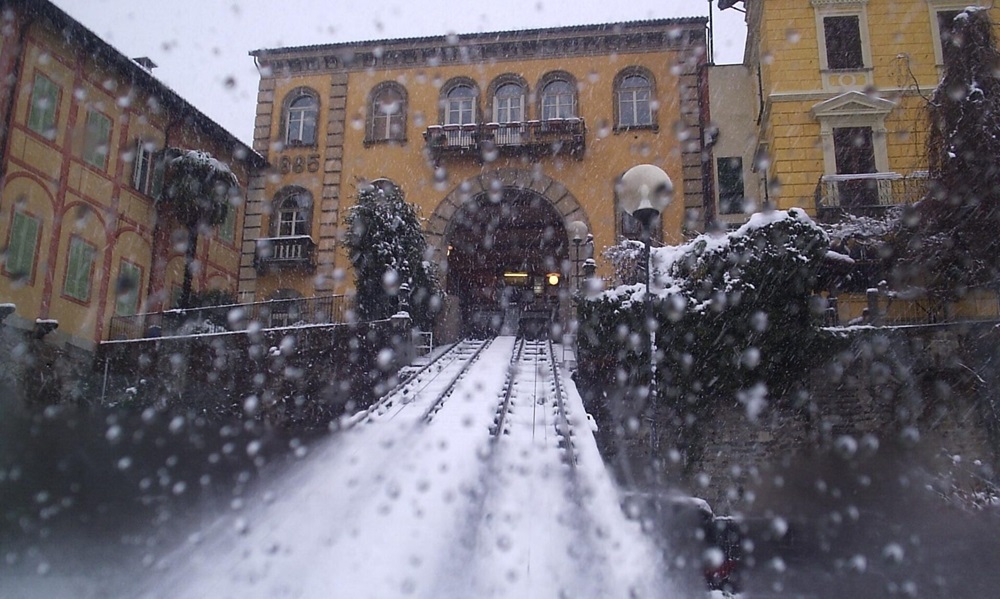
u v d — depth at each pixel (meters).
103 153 15.24
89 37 14.53
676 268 11.59
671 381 11.07
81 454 10.85
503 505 6.78
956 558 8.47
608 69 19.81
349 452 8.93
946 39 12.99
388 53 20.67
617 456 10.97
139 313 15.95
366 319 15.02
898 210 13.38
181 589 5.72
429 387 12.14
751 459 10.71
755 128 18.47
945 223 12.10
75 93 14.59
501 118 20.06
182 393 13.32
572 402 10.69
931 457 10.73
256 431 12.37
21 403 12.42
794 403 10.91
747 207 10.78
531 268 23.58
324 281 19.27
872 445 10.79
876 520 9.90
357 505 6.94
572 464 7.91
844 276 13.87
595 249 18.50
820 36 16.36
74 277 14.23
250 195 20.28
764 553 8.77
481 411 10.43
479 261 23.64
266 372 13.00
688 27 19.66
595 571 5.53
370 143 20.12
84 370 14.05
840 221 14.52
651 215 8.42
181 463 10.50
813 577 7.95
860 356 11.06
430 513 6.56
